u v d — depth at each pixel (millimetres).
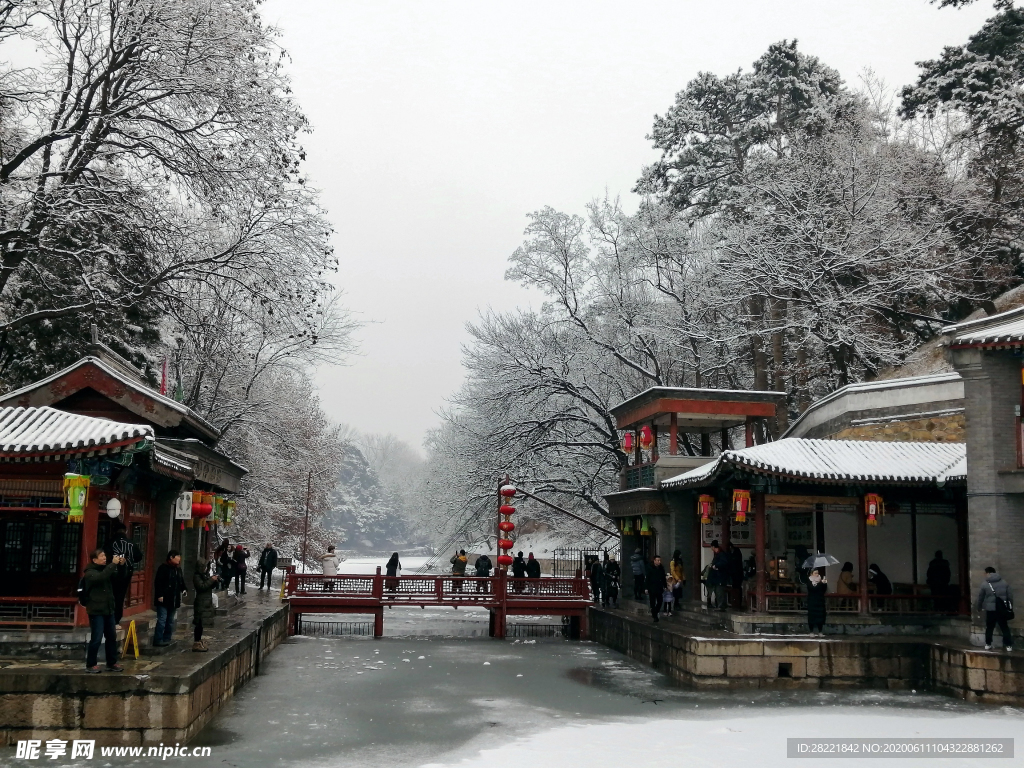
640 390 42531
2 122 24500
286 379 47156
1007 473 20078
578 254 42375
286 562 50625
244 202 25438
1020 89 38500
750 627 21438
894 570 24594
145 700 13219
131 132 24719
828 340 34125
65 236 26453
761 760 13273
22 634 15109
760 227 37156
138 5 22688
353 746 14062
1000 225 39281
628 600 30172
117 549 15414
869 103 43594
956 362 21047
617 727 15742
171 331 32875
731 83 44719
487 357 42469
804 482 21688
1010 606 19047
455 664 23625
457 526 43438
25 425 15711
